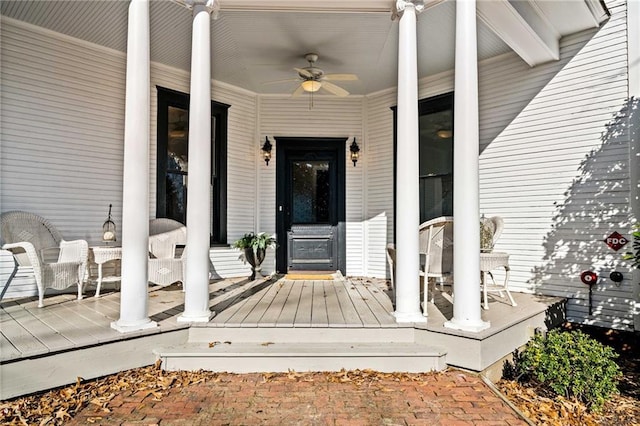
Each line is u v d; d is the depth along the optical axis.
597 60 4.80
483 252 4.29
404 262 3.63
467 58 3.39
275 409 2.65
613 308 4.61
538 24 4.59
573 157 4.97
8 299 4.55
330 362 3.26
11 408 2.54
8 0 4.28
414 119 3.65
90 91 5.25
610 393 3.12
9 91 4.65
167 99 5.94
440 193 6.36
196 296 3.61
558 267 5.05
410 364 3.27
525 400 3.05
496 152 5.68
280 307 4.22
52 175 4.95
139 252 3.32
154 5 4.35
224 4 3.74
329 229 7.09
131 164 3.33
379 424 2.49
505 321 3.65
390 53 5.46
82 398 2.71
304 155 7.14
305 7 3.77
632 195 4.50
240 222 6.78
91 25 4.79
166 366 3.22
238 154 6.77
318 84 5.27
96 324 3.42
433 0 3.70
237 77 6.33
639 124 4.45
